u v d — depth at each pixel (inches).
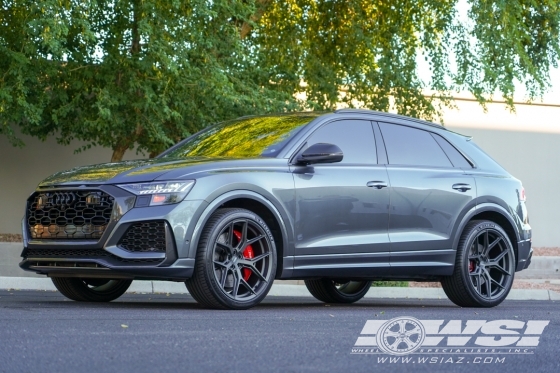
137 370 127.9
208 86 454.6
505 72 540.1
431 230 286.2
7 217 577.0
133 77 452.8
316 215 258.1
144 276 234.8
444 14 567.8
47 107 480.1
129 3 453.7
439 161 298.4
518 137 724.0
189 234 232.7
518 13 547.5
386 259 273.0
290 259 252.8
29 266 250.7
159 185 233.9
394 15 597.9
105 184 236.8
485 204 303.3
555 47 573.0
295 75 577.9
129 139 515.2
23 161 580.7
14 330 171.6
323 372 132.0
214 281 236.8
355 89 590.9
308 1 614.9
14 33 461.4
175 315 213.6
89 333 168.7
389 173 278.1
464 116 703.1
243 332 178.5
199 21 459.2
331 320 212.4
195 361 137.5
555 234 741.9
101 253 233.8
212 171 241.3
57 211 242.7
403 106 585.0
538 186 733.3
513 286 490.3
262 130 276.7
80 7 417.1
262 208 249.6
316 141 268.1
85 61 463.5
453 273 295.3
